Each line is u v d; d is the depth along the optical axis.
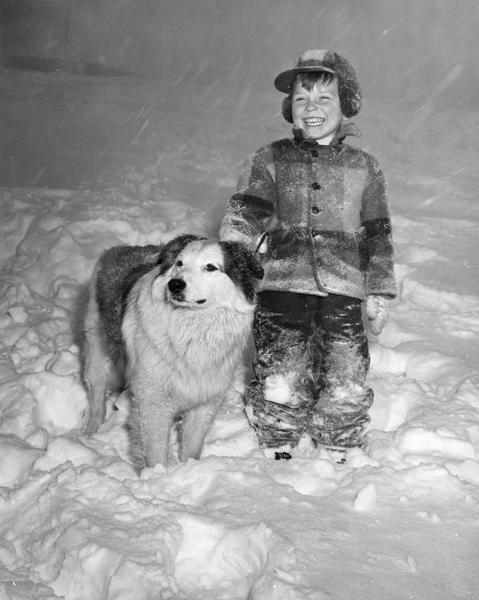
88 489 3.58
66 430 4.81
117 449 4.46
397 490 3.82
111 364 4.79
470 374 5.41
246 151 13.85
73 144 13.56
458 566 3.22
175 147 13.76
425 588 3.06
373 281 4.24
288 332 4.23
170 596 2.89
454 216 10.26
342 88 4.36
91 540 3.16
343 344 4.21
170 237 7.71
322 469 3.98
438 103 19.75
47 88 19.50
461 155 14.36
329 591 2.98
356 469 4.02
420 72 24.86
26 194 8.88
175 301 3.83
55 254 7.08
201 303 3.86
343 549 3.27
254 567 3.20
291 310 4.24
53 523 3.39
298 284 4.16
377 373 5.37
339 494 3.76
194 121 16.34
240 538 3.26
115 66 27.00
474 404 4.96
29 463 4.07
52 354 5.39
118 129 15.23
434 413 4.73
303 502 3.63
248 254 4.00
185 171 12.02
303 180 4.21
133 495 3.54
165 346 4.00
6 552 3.27
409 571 3.16
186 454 4.36
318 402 4.33
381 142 14.98
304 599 2.88
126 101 18.48
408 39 26.86
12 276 6.90
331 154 4.24
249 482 3.77
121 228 7.63
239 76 26.50
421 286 7.21
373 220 4.30
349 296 4.18
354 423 4.28
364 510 3.61
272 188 4.30
